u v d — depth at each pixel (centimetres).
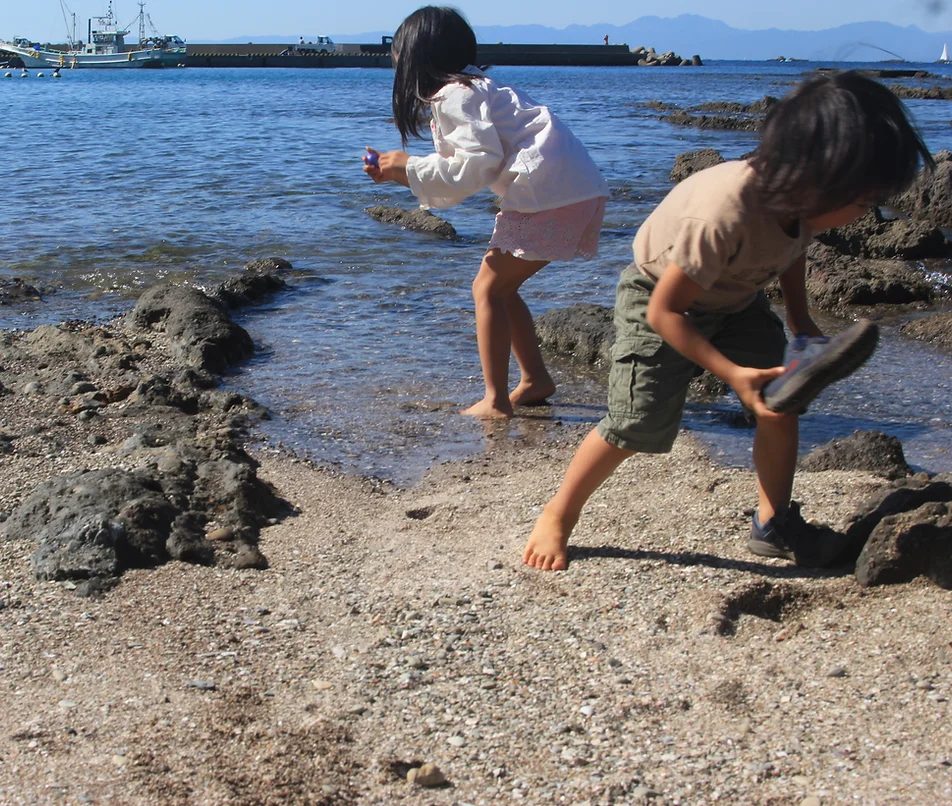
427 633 305
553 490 420
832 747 247
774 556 343
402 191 1326
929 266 934
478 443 498
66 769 244
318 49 11425
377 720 265
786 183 264
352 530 392
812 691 271
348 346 670
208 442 469
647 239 320
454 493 430
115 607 323
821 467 451
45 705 270
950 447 494
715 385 572
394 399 566
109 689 277
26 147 1842
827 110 260
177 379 588
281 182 1402
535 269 527
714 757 246
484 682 280
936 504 323
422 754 252
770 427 325
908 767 238
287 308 767
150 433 485
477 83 474
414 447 494
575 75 7294
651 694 272
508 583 334
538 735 257
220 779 241
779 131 267
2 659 292
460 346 668
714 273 295
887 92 266
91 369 611
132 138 2053
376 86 5325
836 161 256
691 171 1452
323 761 248
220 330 644
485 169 471
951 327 681
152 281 853
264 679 283
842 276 798
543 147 480
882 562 321
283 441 501
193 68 10675
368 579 346
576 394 574
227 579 345
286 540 381
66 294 818
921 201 1178
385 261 934
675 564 342
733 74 7775
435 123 484
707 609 311
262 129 2306
